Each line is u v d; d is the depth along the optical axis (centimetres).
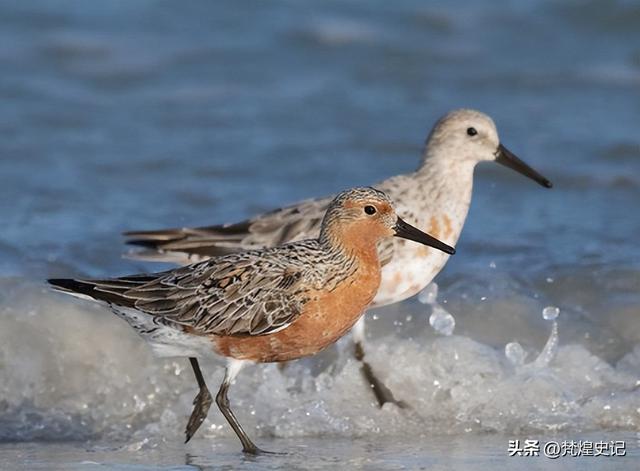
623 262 1633
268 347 1144
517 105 2489
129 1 2984
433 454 1155
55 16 2872
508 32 2878
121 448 1185
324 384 1325
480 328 1454
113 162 2144
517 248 1709
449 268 1622
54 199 1945
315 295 1132
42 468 1109
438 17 2925
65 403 1307
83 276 1578
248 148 2230
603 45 2828
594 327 1449
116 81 2603
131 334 1393
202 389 1184
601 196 1989
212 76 2655
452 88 2602
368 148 2241
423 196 1414
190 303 1124
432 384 1304
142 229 1797
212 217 1873
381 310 1481
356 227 1152
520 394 1277
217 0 3011
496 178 2083
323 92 2573
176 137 2295
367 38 2834
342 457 1145
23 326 1397
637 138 2239
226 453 1163
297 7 2991
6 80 2558
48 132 2306
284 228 1391
